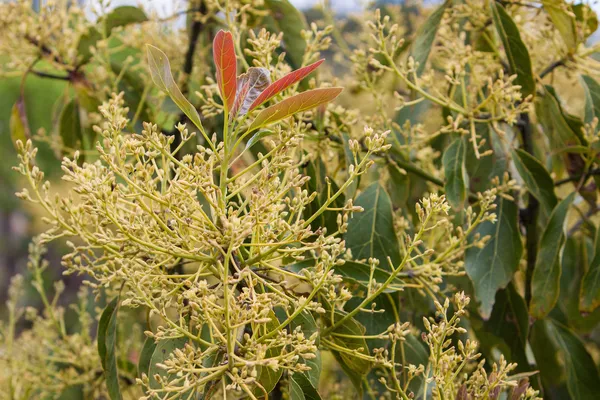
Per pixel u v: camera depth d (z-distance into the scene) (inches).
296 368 19.9
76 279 93.1
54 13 31.7
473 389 22.8
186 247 20.8
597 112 29.1
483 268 27.5
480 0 30.2
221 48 19.6
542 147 34.7
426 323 21.7
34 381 31.4
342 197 27.5
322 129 27.0
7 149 107.3
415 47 30.4
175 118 33.3
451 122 26.5
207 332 24.1
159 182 29.1
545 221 30.4
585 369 29.2
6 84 103.5
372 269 22.5
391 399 26.6
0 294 98.0
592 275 27.8
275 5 31.0
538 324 31.6
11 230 105.0
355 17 38.6
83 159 34.7
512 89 25.9
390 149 28.7
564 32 28.8
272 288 21.1
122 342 31.3
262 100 20.5
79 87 32.8
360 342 23.7
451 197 27.0
